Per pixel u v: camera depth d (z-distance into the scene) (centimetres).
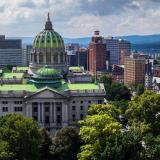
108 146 18538
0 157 18512
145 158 18325
